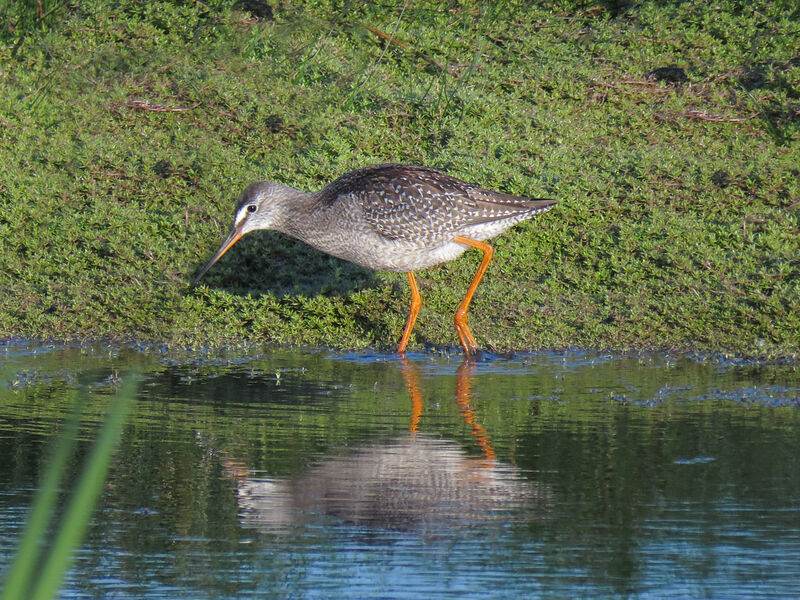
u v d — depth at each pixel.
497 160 16.27
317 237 13.15
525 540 7.79
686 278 14.09
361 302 14.05
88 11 19.39
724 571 7.29
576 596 6.95
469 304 13.72
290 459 9.38
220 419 10.54
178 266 14.66
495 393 11.48
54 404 10.99
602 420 10.48
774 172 15.90
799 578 7.20
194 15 19.42
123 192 16.03
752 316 13.42
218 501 8.51
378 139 16.73
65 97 17.73
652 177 15.91
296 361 12.91
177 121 17.42
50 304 14.18
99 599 6.96
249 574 7.31
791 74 17.62
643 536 7.84
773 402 11.07
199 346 13.49
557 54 18.69
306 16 19.33
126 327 13.96
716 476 8.93
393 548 7.68
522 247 14.91
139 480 8.93
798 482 8.80
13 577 4.35
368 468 9.16
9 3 19.08
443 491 8.66
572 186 15.53
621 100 17.69
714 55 18.41
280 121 17.36
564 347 13.44
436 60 18.64
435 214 12.66
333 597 6.96
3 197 15.73
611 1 19.75
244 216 13.26
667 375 12.20
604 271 14.56
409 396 11.38
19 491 8.65
